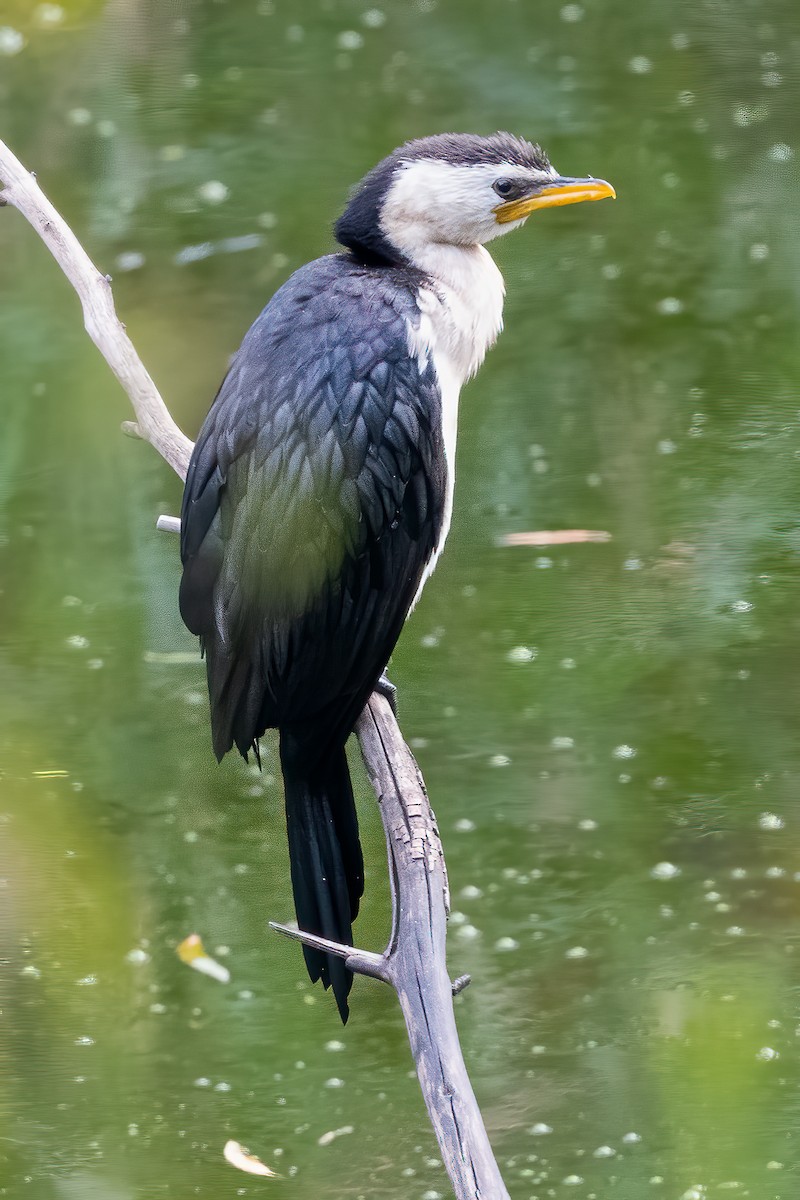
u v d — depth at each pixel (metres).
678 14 17.97
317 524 5.79
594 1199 6.52
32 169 14.52
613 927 7.86
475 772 8.77
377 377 5.92
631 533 10.62
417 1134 6.89
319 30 17.44
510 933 7.83
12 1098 7.02
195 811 8.62
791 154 15.04
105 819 8.55
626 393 11.95
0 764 8.82
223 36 17.23
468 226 6.46
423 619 9.91
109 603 10.09
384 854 8.34
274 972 7.72
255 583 5.75
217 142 14.90
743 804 8.54
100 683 9.48
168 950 7.84
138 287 12.81
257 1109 7.00
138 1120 6.94
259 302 12.63
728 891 8.05
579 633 9.77
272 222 13.63
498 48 17.06
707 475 11.10
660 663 9.53
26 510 10.83
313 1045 7.34
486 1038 7.30
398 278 6.27
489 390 12.05
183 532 5.95
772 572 10.24
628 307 12.92
